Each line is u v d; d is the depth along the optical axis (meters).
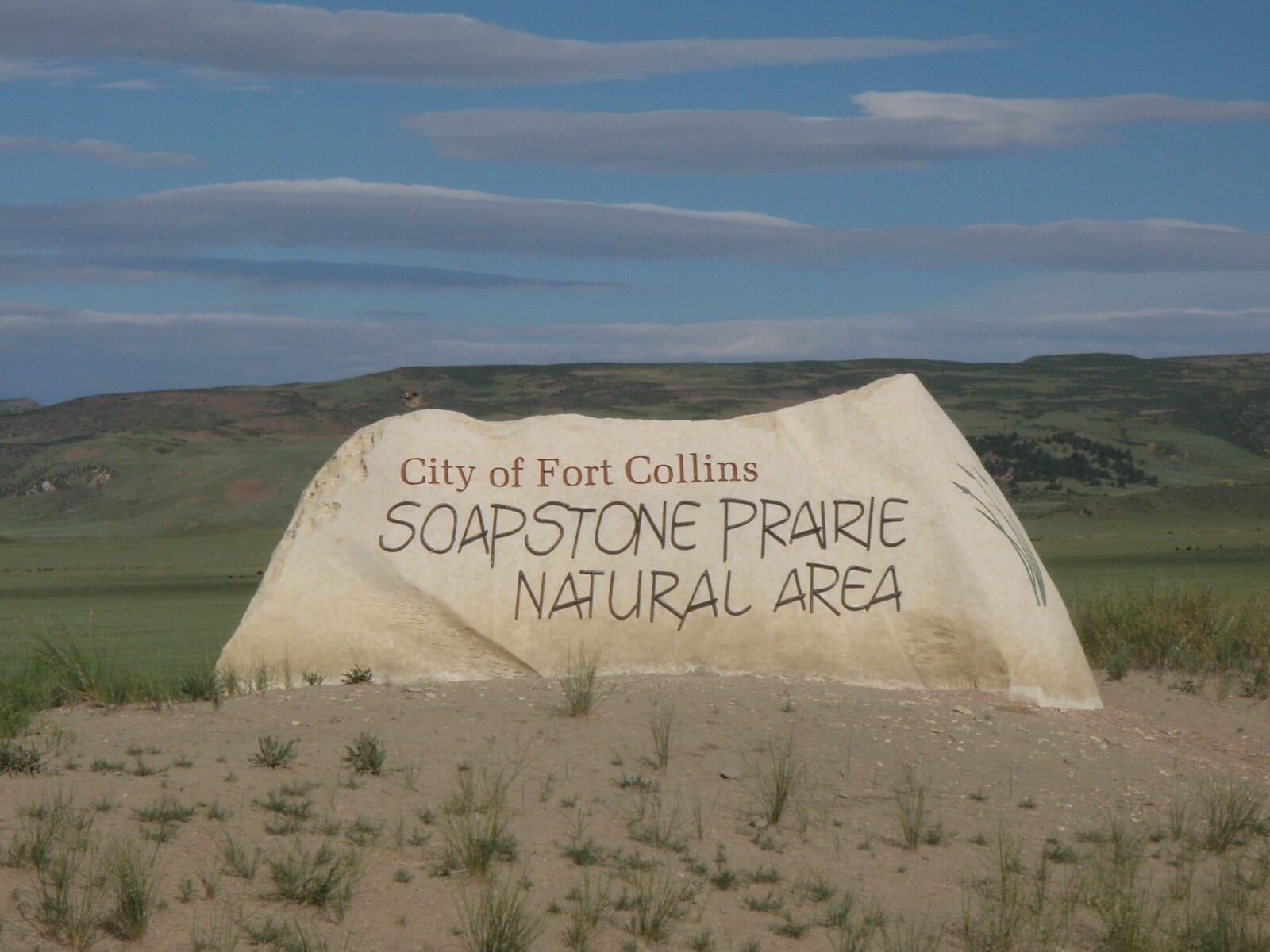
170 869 6.73
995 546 11.99
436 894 6.83
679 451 12.30
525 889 6.97
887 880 7.53
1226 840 8.41
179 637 20.06
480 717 9.59
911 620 11.76
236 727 9.29
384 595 11.67
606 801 8.15
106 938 6.09
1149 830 8.60
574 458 12.23
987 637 11.64
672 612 11.79
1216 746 11.03
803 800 8.42
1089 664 14.02
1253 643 14.66
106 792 7.60
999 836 8.02
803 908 7.13
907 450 12.32
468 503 11.97
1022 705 11.31
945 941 6.86
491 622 11.66
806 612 11.80
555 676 11.55
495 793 7.98
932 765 9.28
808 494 12.12
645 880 7.20
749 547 11.95
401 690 10.66
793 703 10.40
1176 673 13.94
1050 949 6.93
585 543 11.91
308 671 11.55
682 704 10.16
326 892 6.61
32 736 8.87
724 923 6.88
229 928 6.29
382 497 11.93
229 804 7.57
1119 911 7.15
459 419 12.45
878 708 10.50
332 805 7.68
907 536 11.98
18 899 6.28
